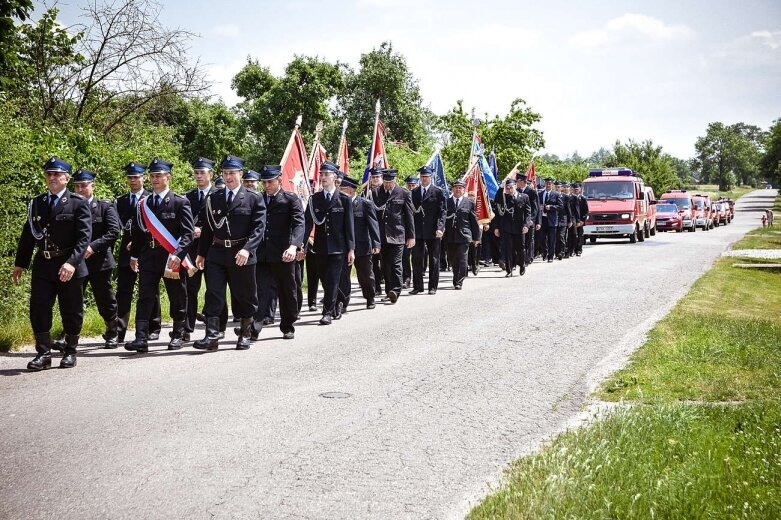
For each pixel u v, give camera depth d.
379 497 4.70
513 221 17.62
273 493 4.73
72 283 8.09
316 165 15.27
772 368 8.04
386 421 6.30
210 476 4.99
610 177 32.19
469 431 6.07
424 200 14.78
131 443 5.61
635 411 6.25
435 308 12.71
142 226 9.19
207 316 9.23
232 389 7.21
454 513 4.48
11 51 13.84
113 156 14.12
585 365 8.41
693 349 8.87
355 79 56.94
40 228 8.05
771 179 122.19
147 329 9.14
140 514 4.40
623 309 12.32
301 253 10.23
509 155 32.28
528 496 4.47
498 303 13.12
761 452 5.32
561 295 14.04
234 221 9.25
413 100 58.62
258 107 52.88
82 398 6.82
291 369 8.12
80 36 16.67
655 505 4.37
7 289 10.61
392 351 9.13
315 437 5.83
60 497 4.63
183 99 18.44
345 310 12.47
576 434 5.73
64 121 16.83
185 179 16.61
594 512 4.25
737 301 13.56
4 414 6.31
